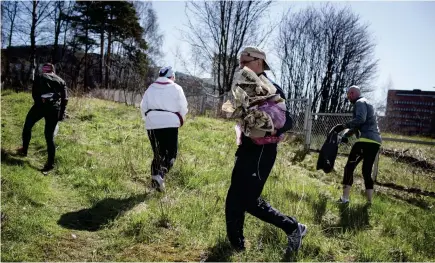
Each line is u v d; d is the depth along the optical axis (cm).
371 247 357
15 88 2059
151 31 4391
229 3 3098
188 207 416
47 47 3650
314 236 366
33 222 351
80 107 1109
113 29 3622
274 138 305
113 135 802
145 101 505
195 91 2992
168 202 421
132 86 1933
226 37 3152
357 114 516
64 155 599
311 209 450
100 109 1195
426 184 737
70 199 441
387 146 1188
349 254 346
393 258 347
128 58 3669
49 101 555
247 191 306
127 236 350
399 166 880
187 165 581
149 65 3875
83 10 3534
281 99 306
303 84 3797
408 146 1202
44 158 603
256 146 307
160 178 467
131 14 3691
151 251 325
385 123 2639
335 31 3612
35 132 745
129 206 423
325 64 3706
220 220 390
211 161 656
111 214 401
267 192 485
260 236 358
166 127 495
